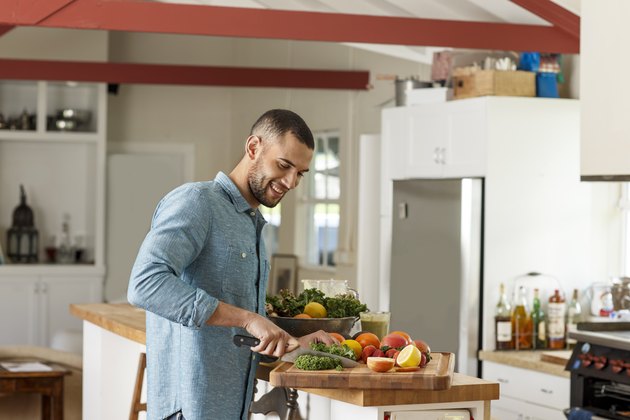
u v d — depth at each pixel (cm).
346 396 303
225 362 308
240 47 1213
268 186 313
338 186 1005
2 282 1042
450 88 672
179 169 1223
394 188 670
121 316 518
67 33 1062
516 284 623
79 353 825
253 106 1178
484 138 619
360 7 764
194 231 297
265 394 361
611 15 489
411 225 656
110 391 541
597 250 645
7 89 1085
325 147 1043
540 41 584
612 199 648
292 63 1098
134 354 537
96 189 1080
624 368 475
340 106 1005
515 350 614
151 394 319
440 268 632
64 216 1125
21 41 1048
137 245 1124
